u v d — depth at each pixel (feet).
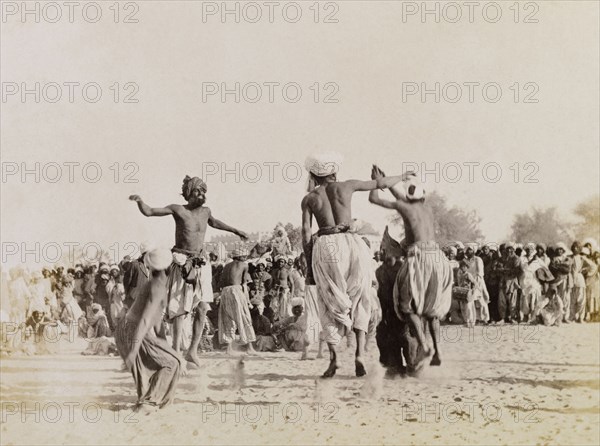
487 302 65.92
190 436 50.62
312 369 58.95
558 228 65.82
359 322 56.80
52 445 52.24
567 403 53.88
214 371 59.31
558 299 67.51
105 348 66.69
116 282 66.90
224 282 64.18
